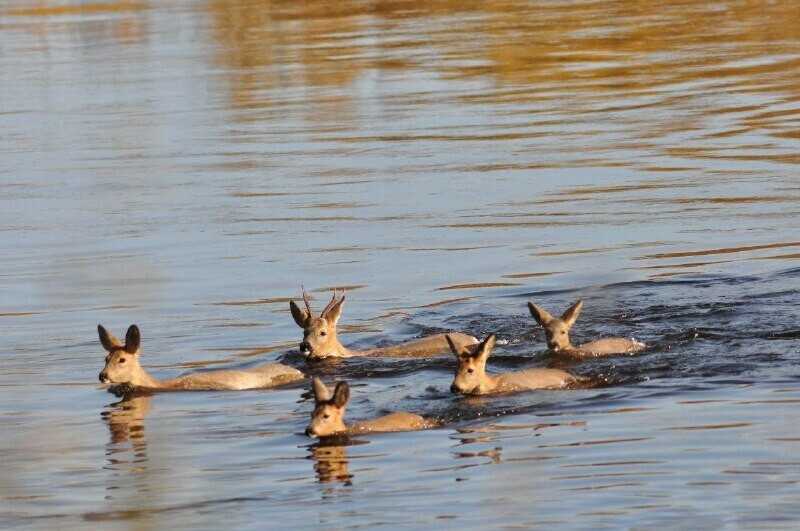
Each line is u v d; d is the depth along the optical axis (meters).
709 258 57.72
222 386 43.28
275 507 32.34
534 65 113.12
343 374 44.62
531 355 45.69
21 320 52.16
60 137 92.56
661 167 76.38
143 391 43.00
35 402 42.31
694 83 101.69
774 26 128.50
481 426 38.19
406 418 38.91
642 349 45.62
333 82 109.69
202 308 53.28
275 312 52.50
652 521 30.17
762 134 83.56
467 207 69.06
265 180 77.12
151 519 31.88
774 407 38.19
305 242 63.12
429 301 53.31
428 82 107.62
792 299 50.88
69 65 126.69
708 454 34.41
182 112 99.94
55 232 66.88
